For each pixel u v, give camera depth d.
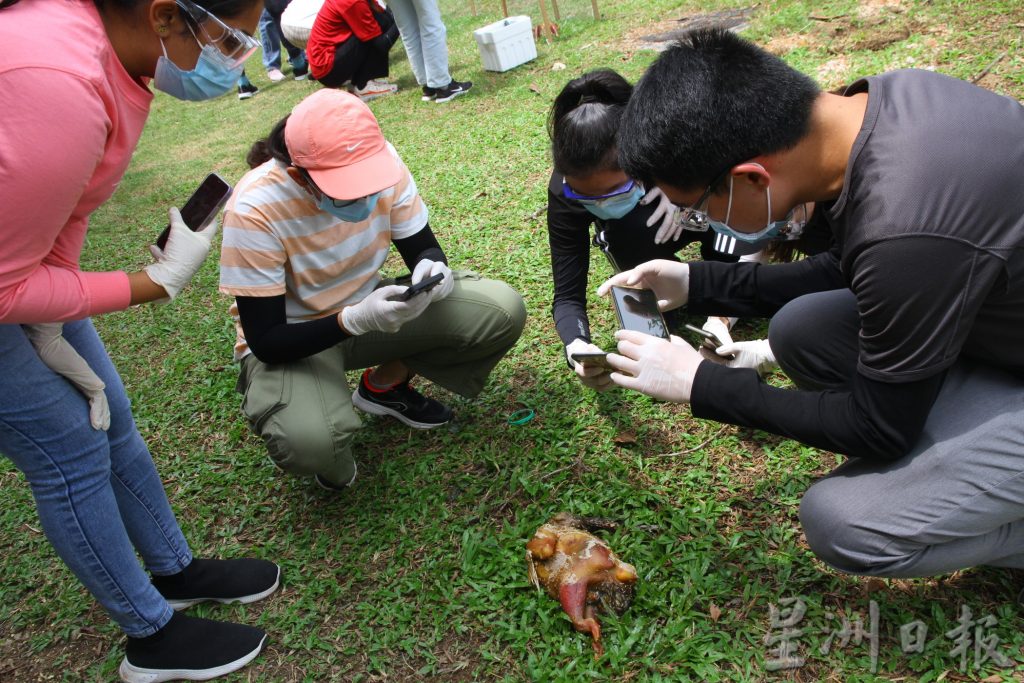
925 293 1.65
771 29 6.38
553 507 2.82
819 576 2.36
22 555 3.20
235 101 10.12
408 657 2.45
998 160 1.66
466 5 10.82
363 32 7.83
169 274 2.19
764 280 2.70
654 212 3.15
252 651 2.54
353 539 2.91
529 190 5.16
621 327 2.55
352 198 2.43
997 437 1.90
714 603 2.36
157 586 2.72
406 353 3.12
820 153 1.75
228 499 3.25
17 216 1.71
